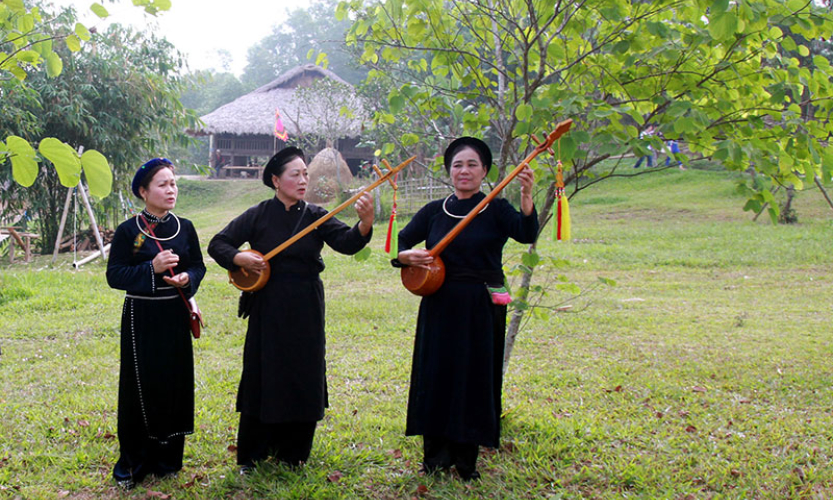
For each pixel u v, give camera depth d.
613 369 6.02
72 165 2.63
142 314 3.66
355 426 4.60
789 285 10.45
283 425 3.91
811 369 5.96
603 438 4.42
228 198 31.14
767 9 3.68
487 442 3.70
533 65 4.55
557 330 7.47
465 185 3.83
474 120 4.57
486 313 3.72
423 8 4.09
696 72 4.01
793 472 3.89
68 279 10.53
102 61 14.12
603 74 4.25
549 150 3.98
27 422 4.61
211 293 9.59
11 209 15.05
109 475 3.86
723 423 4.71
